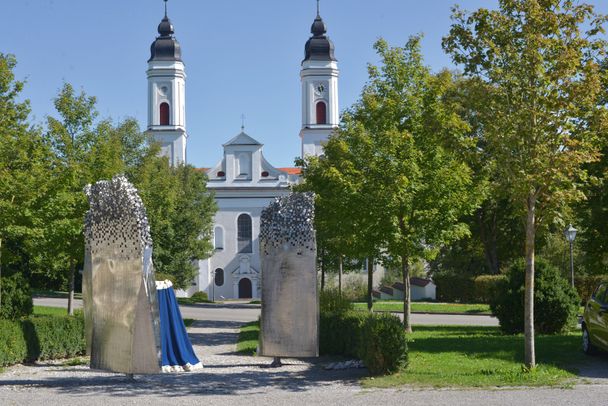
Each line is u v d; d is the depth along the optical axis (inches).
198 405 388.8
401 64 858.8
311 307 553.3
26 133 831.7
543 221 472.1
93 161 995.3
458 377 454.3
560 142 460.1
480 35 471.8
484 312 1427.2
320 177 1000.9
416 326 989.2
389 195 798.5
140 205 485.1
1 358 569.0
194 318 1279.5
